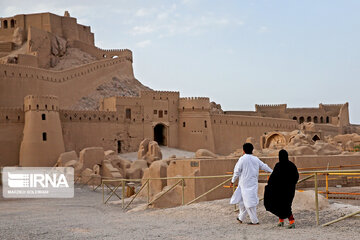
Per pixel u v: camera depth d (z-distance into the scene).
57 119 55.16
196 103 71.00
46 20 89.75
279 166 9.56
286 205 9.40
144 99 68.12
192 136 70.44
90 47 94.81
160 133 73.50
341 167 17.14
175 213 13.06
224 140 74.44
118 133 65.06
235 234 8.86
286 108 101.75
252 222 10.16
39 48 82.25
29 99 53.66
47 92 67.88
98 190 35.94
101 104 70.50
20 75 63.72
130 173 43.47
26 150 52.59
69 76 73.25
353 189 15.50
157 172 23.38
